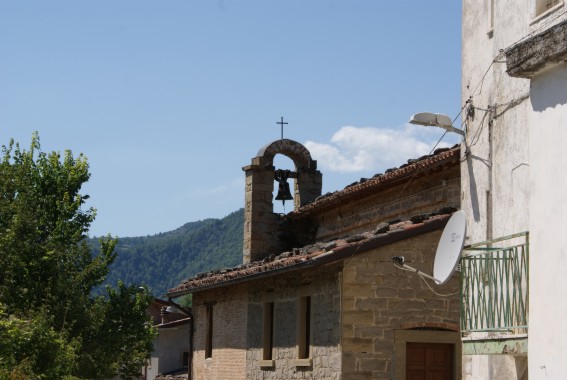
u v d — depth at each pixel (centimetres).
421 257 1972
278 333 2270
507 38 1454
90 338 2658
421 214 2033
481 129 1562
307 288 2120
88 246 2781
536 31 1326
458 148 1955
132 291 2839
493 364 1440
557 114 1035
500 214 1462
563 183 1019
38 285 2503
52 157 2866
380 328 1948
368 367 1936
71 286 2562
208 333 2764
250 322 2441
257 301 2409
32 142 2864
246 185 2936
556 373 1012
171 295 2864
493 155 1502
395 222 2092
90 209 2855
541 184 1052
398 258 1662
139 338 2812
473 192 1581
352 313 1942
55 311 2508
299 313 2164
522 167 1399
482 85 1579
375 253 1962
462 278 1409
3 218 2588
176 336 4581
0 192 2655
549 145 1045
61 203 2798
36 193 2816
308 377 2084
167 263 18162
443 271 1428
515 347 1240
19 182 2675
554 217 1029
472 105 1602
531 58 1055
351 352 1934
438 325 1964
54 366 1998
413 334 1956
